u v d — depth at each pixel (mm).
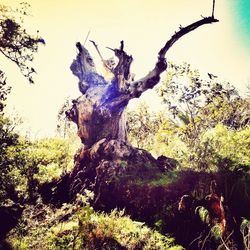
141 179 8836
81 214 6309
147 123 15133
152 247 5902
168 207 7172
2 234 6789
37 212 9000
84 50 12852
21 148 9102
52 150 13789
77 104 11594
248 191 6242
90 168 10406
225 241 5531
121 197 8570
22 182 10117
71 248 5887
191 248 5977
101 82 12469
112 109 11086
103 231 6172
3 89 8094
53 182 11375
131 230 6449
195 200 6781
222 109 11664
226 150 7254
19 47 9891
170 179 8070
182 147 9852
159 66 10727
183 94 11773
